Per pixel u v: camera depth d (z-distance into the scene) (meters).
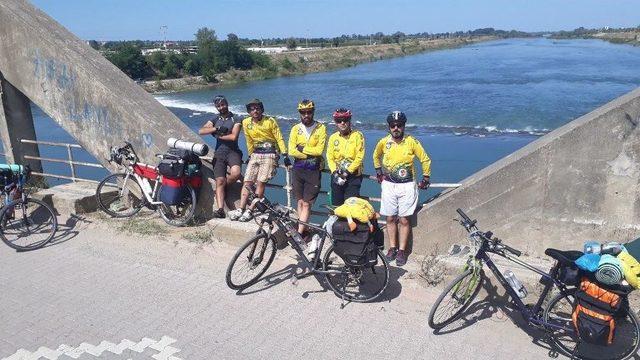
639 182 5.19
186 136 7.36
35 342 4.64
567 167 5.35
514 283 4.57
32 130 9.02
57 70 7.71
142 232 6.92
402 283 5.50
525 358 4.35
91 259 6.26
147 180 7.29
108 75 7.84
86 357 4.41
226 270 5.80
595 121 5.14
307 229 6.16
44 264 6.14
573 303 4.29
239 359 4.35
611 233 5.42
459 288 4.70
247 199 6.70
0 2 7.86
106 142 7.68
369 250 4.96
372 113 32.34
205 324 4.87
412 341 4.57
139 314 5.05
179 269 5.97
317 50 107.81
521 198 5.59
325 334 4.69
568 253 4.29
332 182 5.84
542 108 30.94
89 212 7.65
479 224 5.76
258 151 6.55
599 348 4.43
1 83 8.34
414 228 5.94
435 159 19.05
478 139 22.78
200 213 7.31
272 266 5.98
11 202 6.53
